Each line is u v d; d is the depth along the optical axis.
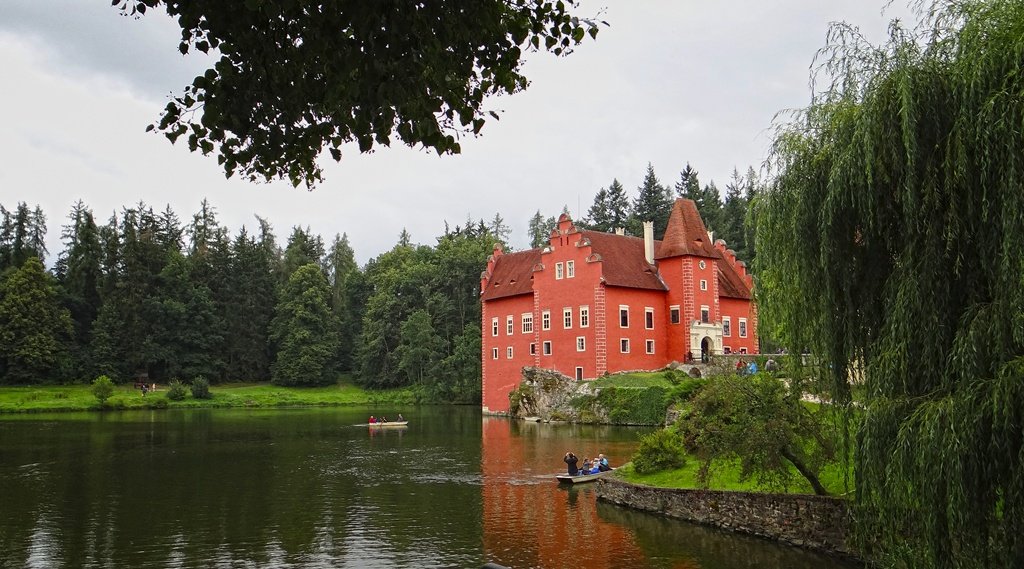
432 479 32.66
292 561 19.48
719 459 23.66
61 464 38.19
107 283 102.50
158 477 33.69
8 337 90.12
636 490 25.59
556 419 62.12
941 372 12.98
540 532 22.28
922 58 14.03
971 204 12.65
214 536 22.23
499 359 76.81
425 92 8.10
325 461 38.97
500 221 132.50
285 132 8.60
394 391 105.44
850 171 14.30
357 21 7.30
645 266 71.62
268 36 7.79
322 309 111.44
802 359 17.83
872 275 14.95
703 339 70.25
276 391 104.00
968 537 11.97
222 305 111.75
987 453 11.70
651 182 111.44
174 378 101.62
